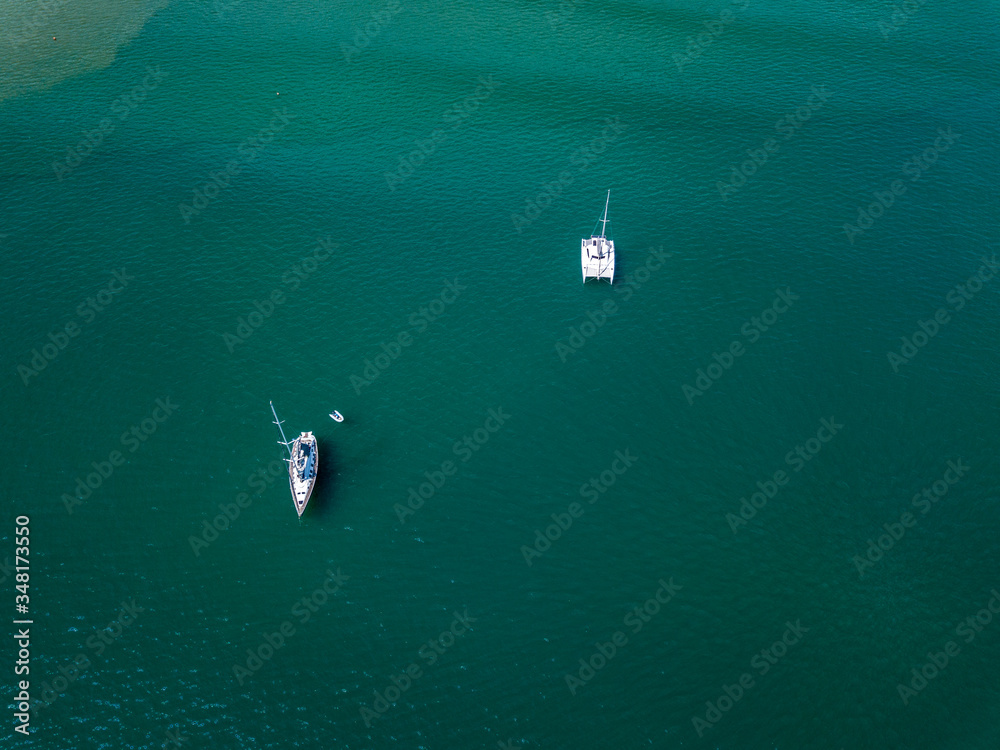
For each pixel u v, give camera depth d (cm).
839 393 8775
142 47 13538
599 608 7262
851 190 11000
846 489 8025
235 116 12219
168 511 7862
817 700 6706
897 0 14550
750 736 6512
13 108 12262
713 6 14462
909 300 9656
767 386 8850
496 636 7100
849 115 12150
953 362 9019
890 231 10425
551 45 13588
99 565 7475
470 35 13838
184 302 9706
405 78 12912
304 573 7481
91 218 10650
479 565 7538
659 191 11038
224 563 7525
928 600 7288
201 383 8888
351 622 7194
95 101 12425
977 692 6744
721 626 7144
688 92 12612
